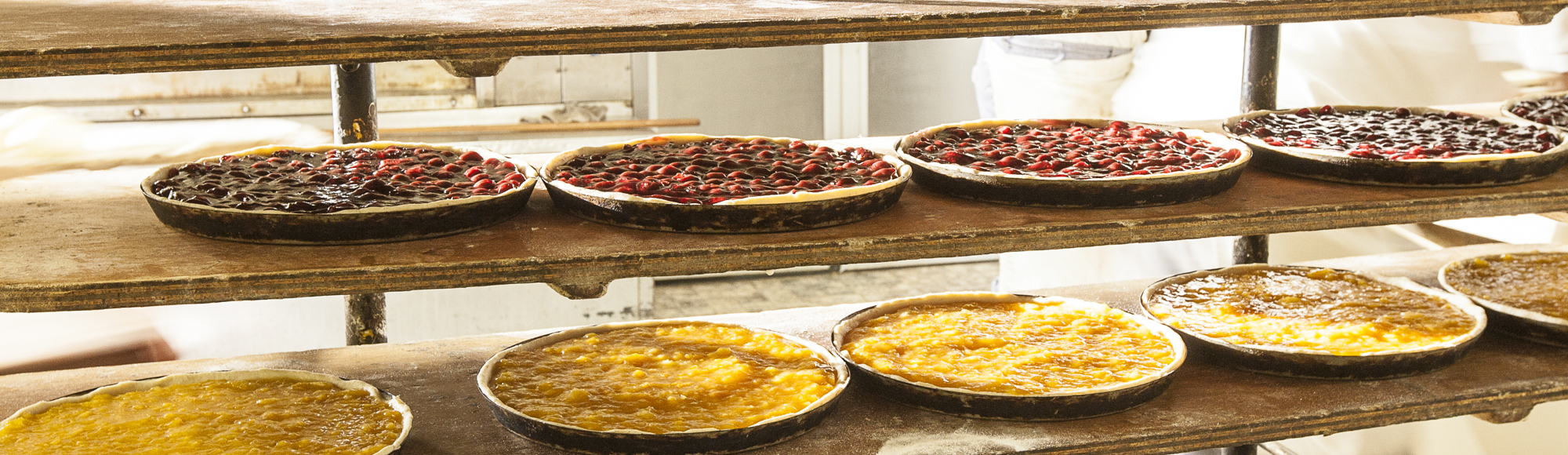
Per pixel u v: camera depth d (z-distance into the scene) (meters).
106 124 4.07
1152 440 1.60
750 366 1.69
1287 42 3.05
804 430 1.52
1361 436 2.65
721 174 1.65
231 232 1.40
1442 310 1.96
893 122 4.83
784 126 4.81
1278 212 1.61
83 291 1.25
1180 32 3.37
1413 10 1.65
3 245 1.38
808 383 1.61
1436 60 2.81
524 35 1.39
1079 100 3.68
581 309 3.29
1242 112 2.25
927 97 4.80
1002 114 3.86
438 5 1.62
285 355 1.89
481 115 4.51
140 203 1.59
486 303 3.18
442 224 1.45
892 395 1.67
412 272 1.34
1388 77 2.86
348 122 1.84
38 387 1.74
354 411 1.55
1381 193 1.70
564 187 1.55
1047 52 3.63
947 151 1.87
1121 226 1.55
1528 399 1.76
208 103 4.23
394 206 1.42
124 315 2.62
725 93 4.71
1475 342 1.85
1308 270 2.17
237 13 1.56
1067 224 1.54
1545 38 2.60
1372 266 2.30
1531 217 2.64
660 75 4.62
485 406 1.71
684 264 1.42
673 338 1.83
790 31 1.44
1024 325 1.89
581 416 1.50
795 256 1.45
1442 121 2.09
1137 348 1.78
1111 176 1.64
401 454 1.47
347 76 1.81
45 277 1.26
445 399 1.73
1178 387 1.76
